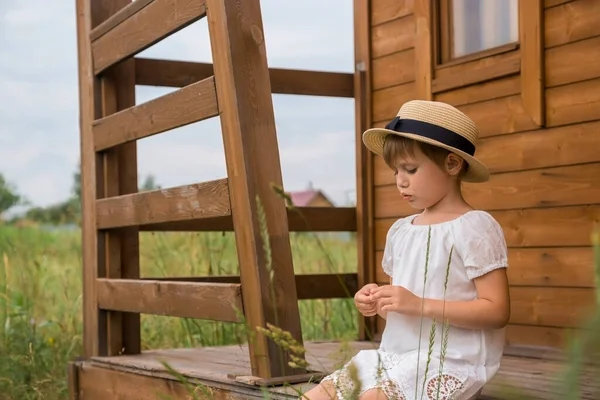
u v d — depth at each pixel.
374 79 5.56
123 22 4.45
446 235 2.64
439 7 5.07
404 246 2.77
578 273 4.20
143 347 6.54
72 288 7.65
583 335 0.53
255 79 3.35
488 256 2.56
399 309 2.52
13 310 6.21
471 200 4.84
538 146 4.43
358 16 5.64
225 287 3.44
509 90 4.59
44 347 5.85
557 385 0.56
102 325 4.80
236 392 3.25
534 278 4.45
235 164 3.32
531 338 4.46
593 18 4.14
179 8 3.81
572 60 4.24
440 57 5.06
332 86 5.61
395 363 2.58
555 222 4.34
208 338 6.37
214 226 5.23
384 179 5.48
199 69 5.21
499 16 4.70
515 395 0.65
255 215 3.24
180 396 3.70
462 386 2.52
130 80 4.96
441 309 2.51
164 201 4.00
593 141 4.14
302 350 2.00
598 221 4.11
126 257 4.91
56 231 9.95
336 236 7.96
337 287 5.50
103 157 4.86
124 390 4.24
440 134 2.68
